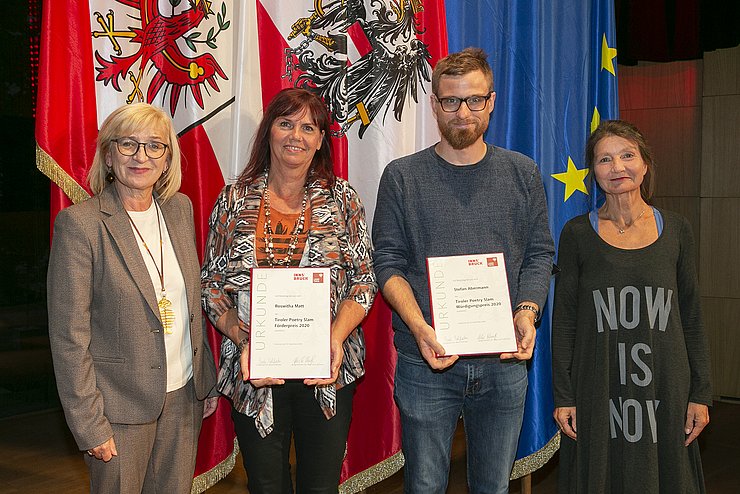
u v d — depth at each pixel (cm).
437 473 224
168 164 202
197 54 230
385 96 258
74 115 210
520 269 224
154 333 191
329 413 204
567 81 301
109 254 187
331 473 209
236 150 238
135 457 191
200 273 210
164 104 227
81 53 210
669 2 445
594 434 229
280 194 212
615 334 229
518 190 220
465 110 208
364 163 257
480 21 283
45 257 505
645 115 514
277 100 208
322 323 197
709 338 502
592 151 235
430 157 221
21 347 502
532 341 206
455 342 205
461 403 222
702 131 494
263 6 242
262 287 197
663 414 227
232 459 253
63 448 423
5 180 486
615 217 234
